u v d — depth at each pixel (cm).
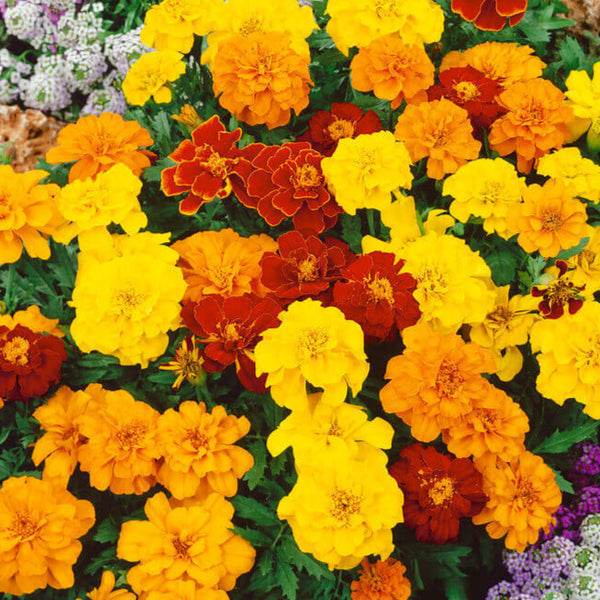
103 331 52
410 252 53
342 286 51
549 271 55
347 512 48
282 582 50
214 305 51
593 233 56
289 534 51
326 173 54
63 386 53
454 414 49
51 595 52
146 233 55
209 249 55
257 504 51
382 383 53
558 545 55
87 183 55
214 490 51
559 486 54
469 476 51
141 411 51
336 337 49
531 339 53
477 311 52
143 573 50
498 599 55
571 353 52
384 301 50
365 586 51
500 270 56
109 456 50
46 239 56
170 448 50
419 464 51
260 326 51
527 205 54
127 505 53
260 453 52
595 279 56
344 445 49
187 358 51
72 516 50
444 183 56
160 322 52
